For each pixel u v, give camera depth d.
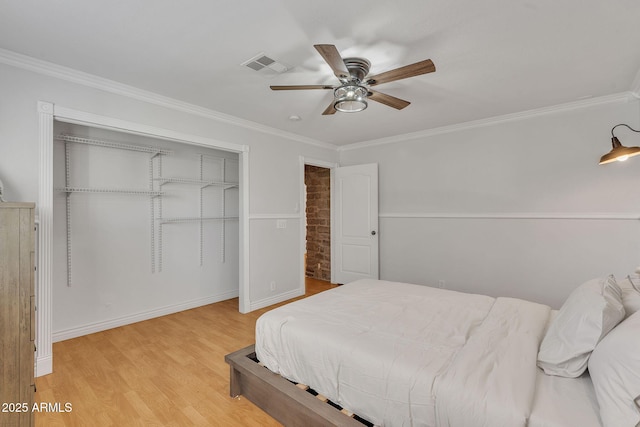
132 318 3.47
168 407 1.99
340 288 2.78
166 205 3.79
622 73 2.51
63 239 3.01
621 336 1.12
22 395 1.75
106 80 2.62
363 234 4.84
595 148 3.11
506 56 2.24
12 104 2.22
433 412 1.28
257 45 2.11
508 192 3.62
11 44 2.08
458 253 4.00
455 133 4.00
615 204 3.03
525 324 1.81
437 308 2.19
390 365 1.46
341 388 1.61
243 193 3.81
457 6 1.71
